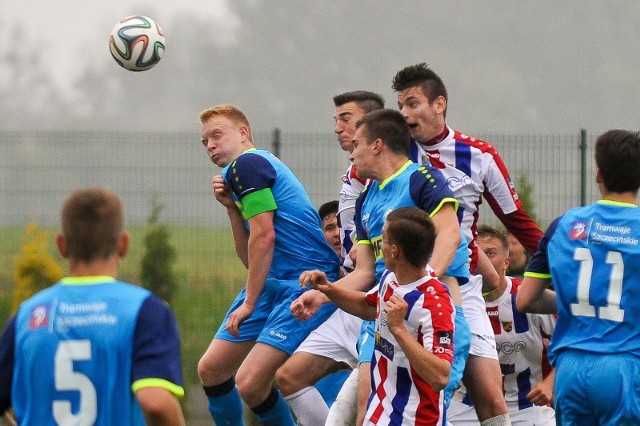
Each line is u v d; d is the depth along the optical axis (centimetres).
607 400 1492
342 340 1945
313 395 1948
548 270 1600
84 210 1134
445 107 1922
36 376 1115
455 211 1644
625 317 1495
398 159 1691
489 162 1920
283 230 1969
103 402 1103
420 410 1498
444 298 1488
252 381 1941
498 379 1828
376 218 1689
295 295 1953
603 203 1541
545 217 3962
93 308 1118
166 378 1100
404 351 1455
